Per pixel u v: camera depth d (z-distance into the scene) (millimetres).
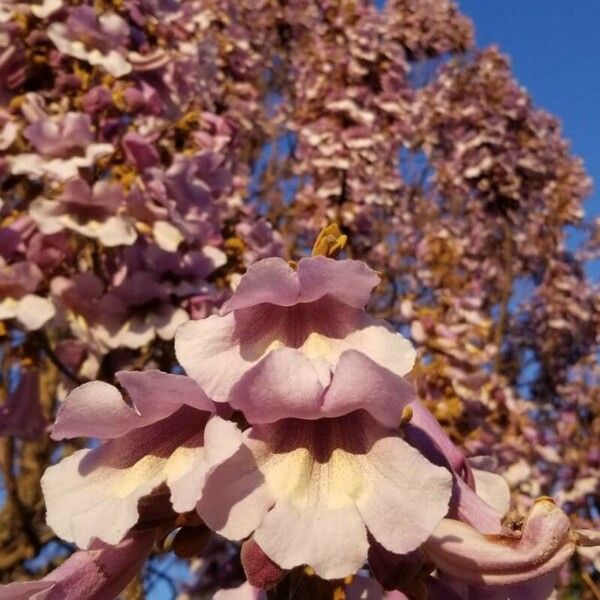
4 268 382
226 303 140
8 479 500
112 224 399
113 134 423
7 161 404
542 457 636
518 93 1069
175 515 144
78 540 134
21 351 398
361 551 125
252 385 131
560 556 130
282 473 132
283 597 153
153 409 139
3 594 147
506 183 1021
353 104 801
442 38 1123
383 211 951
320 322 144
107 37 434
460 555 136
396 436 134
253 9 1080
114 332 412
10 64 426
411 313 562
